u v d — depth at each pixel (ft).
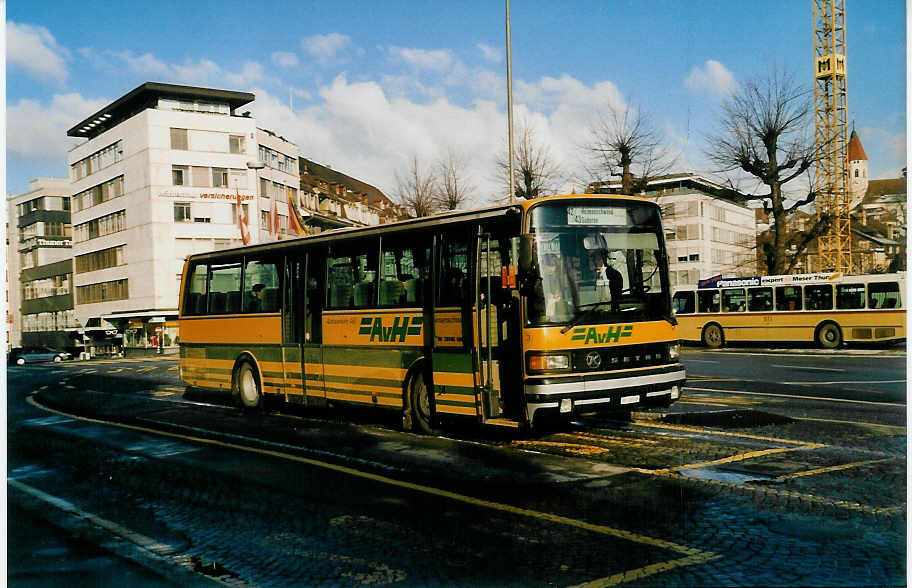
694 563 18.51
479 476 28.48
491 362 34.71
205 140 203.82
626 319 34.65
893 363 78.28
